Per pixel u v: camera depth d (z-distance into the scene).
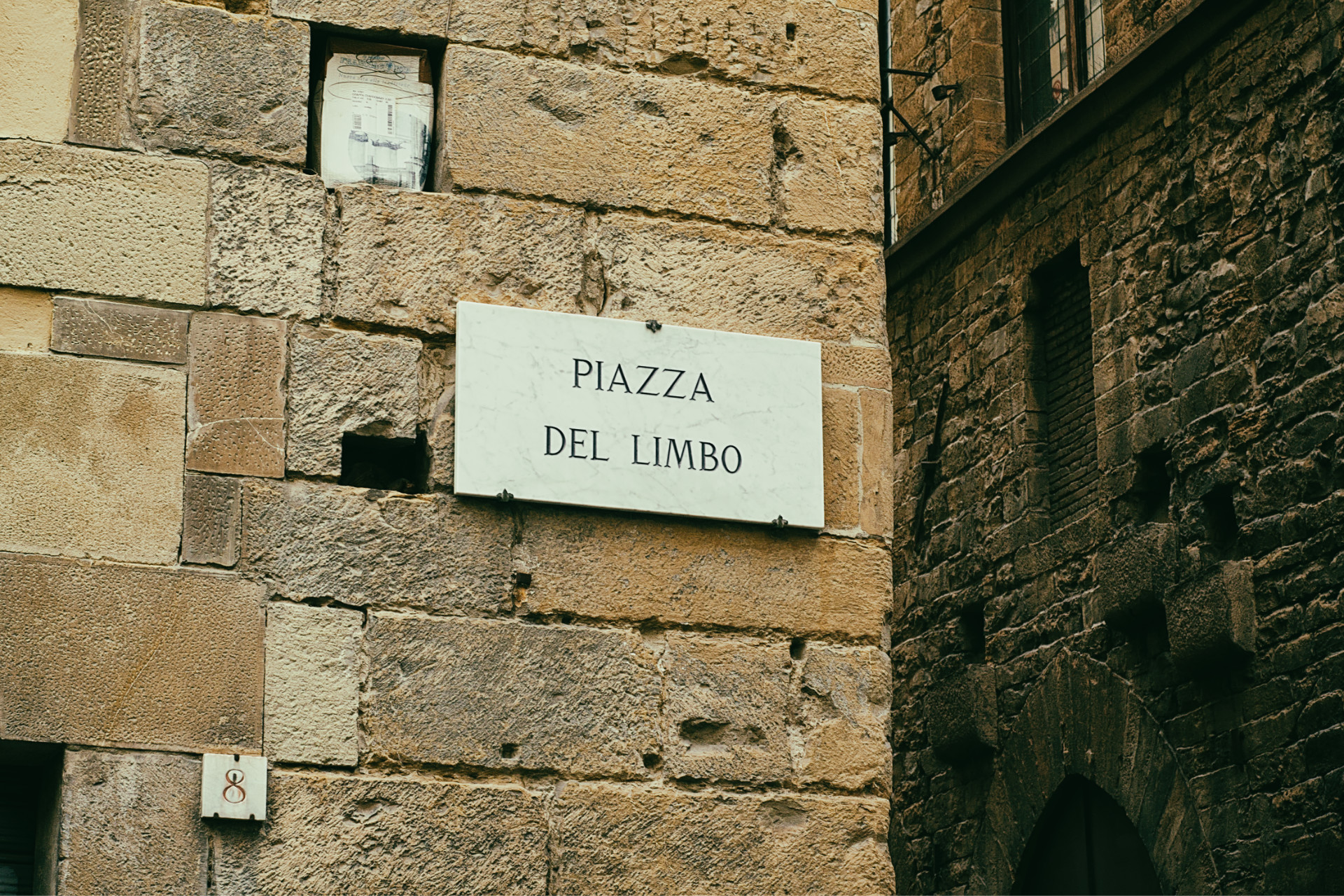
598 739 5.43
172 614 5.14
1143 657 11.97
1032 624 13.23
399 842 5.16
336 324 5.55
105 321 5.31
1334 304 10.52
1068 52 14.28
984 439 14.24
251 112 5.62
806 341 5.98
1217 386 11.45
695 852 5.42
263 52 5.68
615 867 5.33
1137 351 12.36
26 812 5.15
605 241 5.88
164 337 5.36
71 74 5.47
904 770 14.62
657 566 5.64
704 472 5.73
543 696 5.42
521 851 5.26
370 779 5.19
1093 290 12.98
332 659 5.26
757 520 5.74
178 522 5.23
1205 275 11.77
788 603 5.74
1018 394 13.84
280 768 5.13
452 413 5.59
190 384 5.34
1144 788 11.72
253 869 5.02
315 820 5.11
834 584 5.80
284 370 5.45
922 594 14.74
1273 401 10.93
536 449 5.58
